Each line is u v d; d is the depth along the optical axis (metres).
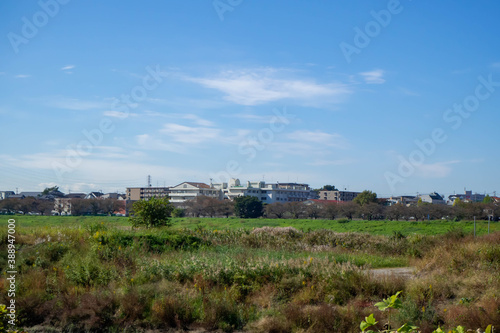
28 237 18.23
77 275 13.35
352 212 73.56
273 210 81.38
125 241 17.97
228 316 10.87
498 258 13.86
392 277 12.77
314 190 150.12
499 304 9.73
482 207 58.53
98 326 10.48
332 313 10.34
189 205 85.50
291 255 18.05
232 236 22.03
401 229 45.62
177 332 10.34
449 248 16.16
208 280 12.98
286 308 10.91
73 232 19.34
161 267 13.97
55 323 10.80
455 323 9.25
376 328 9.40
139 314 10.89
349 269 13.33
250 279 13.01
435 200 124.50
